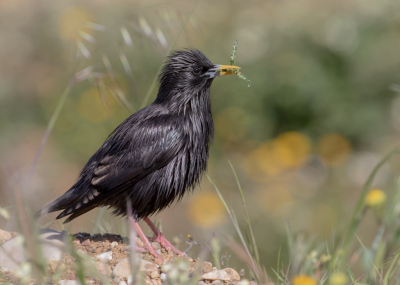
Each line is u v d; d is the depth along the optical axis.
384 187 12.97
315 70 15.96
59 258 5.25
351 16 16.73
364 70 15.85
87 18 17.48
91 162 6.65
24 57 17.56
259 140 15.63
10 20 18.17
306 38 16.64
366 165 14.24
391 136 15.14
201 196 13.05
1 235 5.73
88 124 15.66
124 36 7.99
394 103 15.59
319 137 15.37
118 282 5.09
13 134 15.37
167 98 7.12
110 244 6.09
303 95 15.67
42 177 7.43
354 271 6.81
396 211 4.96
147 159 6.50
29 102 16.56
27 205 4.05
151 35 7.82
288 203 12.88
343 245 4.72
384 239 5.06
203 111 7.22
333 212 12.44
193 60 7.18
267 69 16.14
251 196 13.48
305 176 14.22
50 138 15.45
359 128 15.14
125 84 13.77
